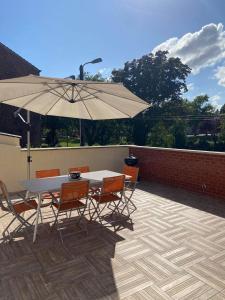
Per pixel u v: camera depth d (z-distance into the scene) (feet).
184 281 9.02
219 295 8.32
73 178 14.57
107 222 14.44
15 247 11.45
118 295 8.27
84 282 8.94
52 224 14.07
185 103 103.91
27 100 13.60
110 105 13.46
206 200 18.86
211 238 12.48
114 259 10.45
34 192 11.89
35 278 9.17
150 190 21.79
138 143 87.76
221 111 131.85
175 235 12.79
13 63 50.80
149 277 9.23
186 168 21.75
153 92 88.48
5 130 49.42
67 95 13.24
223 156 18.72
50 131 77.56
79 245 11.68
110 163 26.91
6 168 20.45
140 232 13.12
